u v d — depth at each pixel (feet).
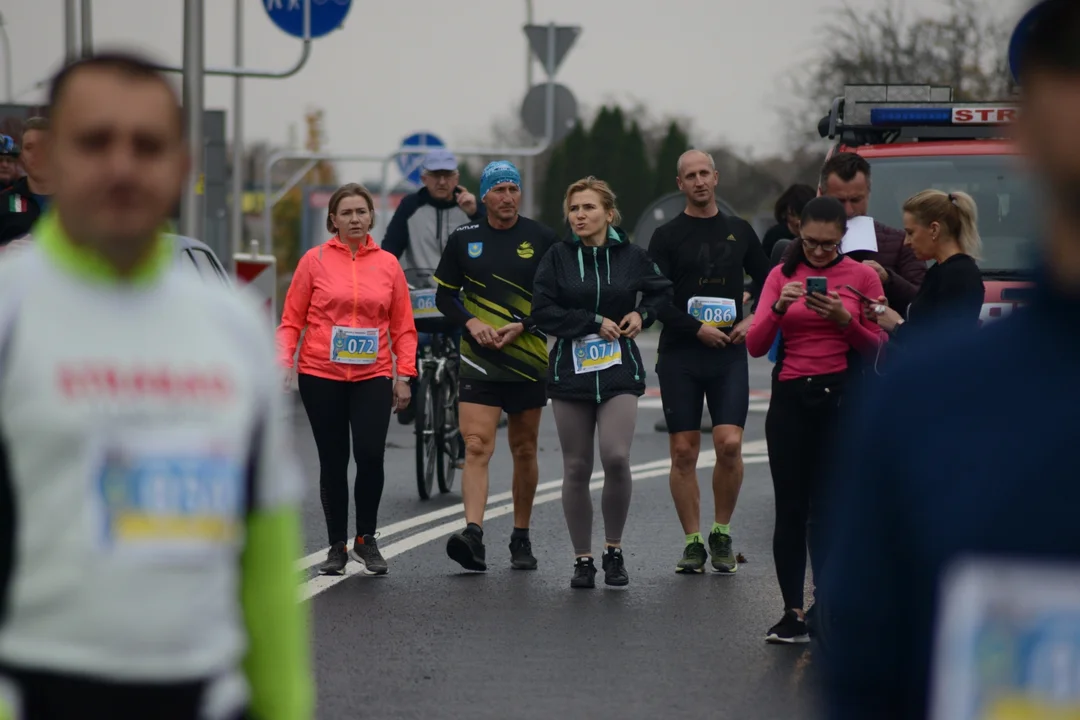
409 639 67.82
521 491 85.97
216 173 216.74
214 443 23.08
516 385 84.79
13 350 22.61
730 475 83.66
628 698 57.98
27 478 22.47
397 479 122.42
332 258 84.58
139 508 22.54
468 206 118.93
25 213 79.82
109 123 22.90
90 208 22.88
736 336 82.07
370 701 57.31
